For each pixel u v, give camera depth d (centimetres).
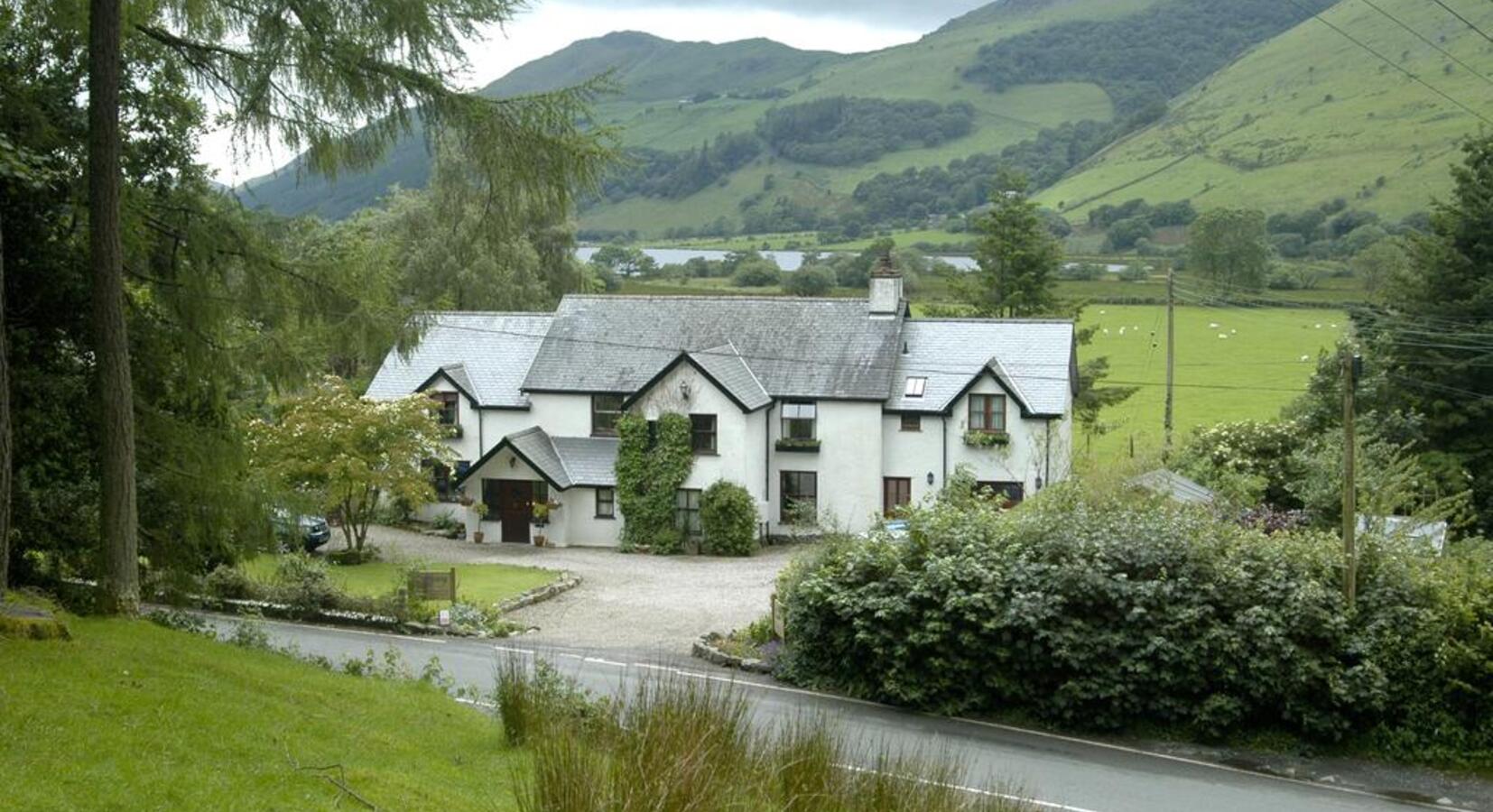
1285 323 7156
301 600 2652
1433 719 1733
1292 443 3903
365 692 1403
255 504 1686
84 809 802
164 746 956
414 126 1470
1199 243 8006
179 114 1642
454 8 1402
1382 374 3894
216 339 1647
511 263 5822
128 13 1485
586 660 2258
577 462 4156
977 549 2020
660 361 4278
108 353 1434
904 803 913
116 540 1443
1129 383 6288
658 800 792
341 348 1636
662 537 3956
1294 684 1778
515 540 4141
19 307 1555
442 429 3978
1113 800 1520
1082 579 1897
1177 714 1848
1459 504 2839
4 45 1512
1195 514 2064
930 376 4144
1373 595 1809
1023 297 6000
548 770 838
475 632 2539
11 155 1306
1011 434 3997
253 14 1436
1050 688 1919
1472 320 3938
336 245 1667
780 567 3666
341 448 3494
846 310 4319
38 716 951
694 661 2295
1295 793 1585
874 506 4081
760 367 4225
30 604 1305
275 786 923
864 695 2058
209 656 1347
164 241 1612
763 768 933
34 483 1590
